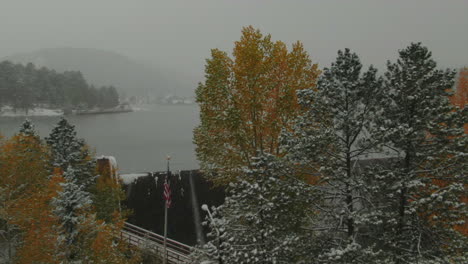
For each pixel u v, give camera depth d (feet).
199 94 57.36
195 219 81.05
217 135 56.95
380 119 36.17
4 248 53.93
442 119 34.40
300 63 52.90
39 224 44.80
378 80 36.19
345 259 31.81
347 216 35.40
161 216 82.74
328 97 37.19
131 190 93.66
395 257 34.35
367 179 36.52
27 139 57.00
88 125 370.53
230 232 37.73
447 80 34.58
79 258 45.70
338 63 37.96
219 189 94.17
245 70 50.49
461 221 33.32
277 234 37.88
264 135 55.62
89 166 74.02
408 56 36.76
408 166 36.50
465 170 33.83
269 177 36.19
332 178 36.78
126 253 66.18
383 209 37.83
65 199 44.83
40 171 58.18
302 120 39.01
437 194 31.14
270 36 52.90
